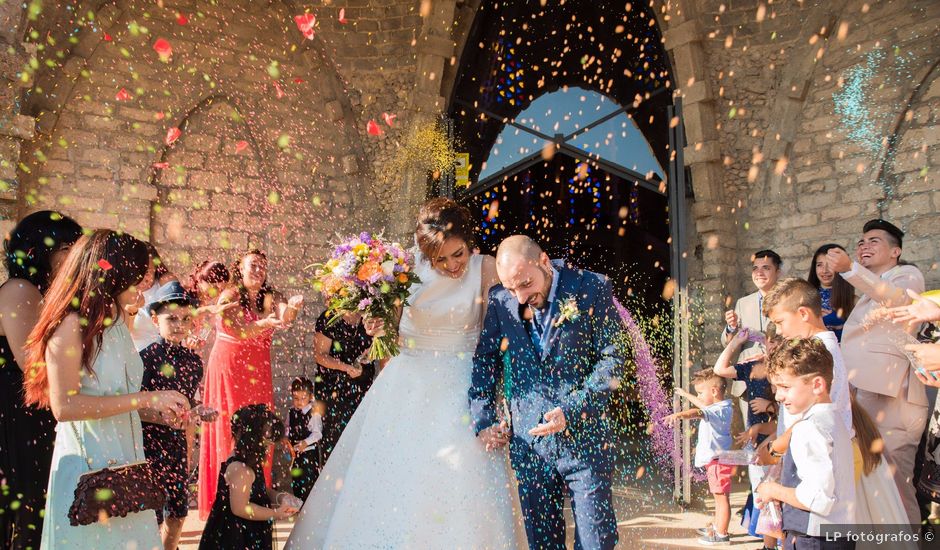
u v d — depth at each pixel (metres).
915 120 5.71
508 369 2.96
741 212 6.68
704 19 6.81
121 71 6.18
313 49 6.94
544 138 7.57
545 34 7.60
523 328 2.88
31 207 5.70
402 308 3.10
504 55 7.59
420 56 6.96
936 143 5.56
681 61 6.75
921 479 3.44
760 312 4.91
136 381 2.46
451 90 7.19
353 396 4.61
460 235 3.01
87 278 2.27
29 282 2.66
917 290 3.56
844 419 2.55
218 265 4.27
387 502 2.83
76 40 5.96
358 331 4.59
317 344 4.61
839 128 6.14
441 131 6.97
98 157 6.03
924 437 3.49
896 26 5.86
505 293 2.96
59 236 2.71
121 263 2.35
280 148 6.77
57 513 2.23
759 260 4.73
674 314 5.59
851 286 3.97
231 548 2.96
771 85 6.61
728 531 4.37
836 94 6.18
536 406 2.82
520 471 2.82
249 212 6.61
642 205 9.46
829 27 6.28
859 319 3.58
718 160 6.68
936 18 5.64
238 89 6.66
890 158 5.82
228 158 6.59
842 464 2.43
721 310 6.51
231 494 3.00
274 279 6.61
